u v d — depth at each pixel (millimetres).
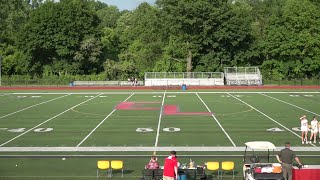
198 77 79000
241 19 88188
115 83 81438
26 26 93000
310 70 85250
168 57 89312
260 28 102125
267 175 18672
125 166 24125
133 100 56062
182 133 33500
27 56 93562
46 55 95438
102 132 34062
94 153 27016
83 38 94062
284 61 86938
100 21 100500
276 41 84938
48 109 47406
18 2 127125
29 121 39469
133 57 95000
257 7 110250
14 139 31359
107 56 100562
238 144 29359
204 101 54438
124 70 89625
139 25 112438
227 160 25094
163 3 89188
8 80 81875
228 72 79438
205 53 90312
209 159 25297
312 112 44375
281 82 78250
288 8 84625
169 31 92250
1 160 25234
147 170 20516
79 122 38875
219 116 41969
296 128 35406
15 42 98750
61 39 90938
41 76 92375
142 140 30906
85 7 95500
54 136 32500
